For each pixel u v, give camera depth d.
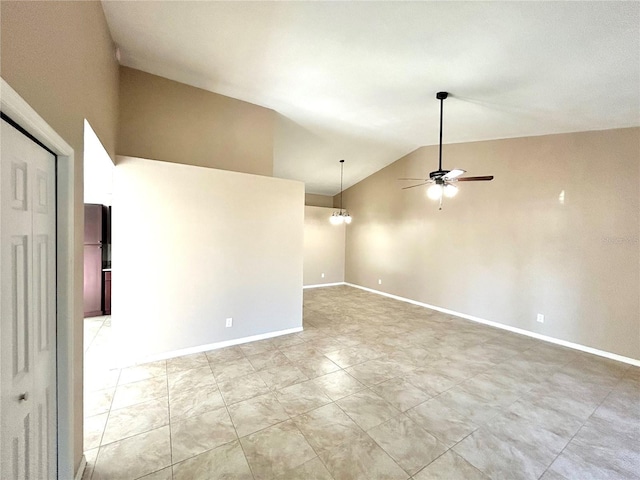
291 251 4.23
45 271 1.35
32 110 1.00
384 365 3.29
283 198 4.11
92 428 2.16
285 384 2.84
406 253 6.45
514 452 2.00
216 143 3.79
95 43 1.97
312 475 1.78
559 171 4.08
